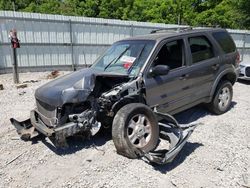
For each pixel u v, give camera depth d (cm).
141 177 356
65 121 392
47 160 403
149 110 414
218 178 355
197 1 2992
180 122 555
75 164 390
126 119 388
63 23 1319
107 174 363
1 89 851
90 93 391
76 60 1397
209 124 543
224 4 2864
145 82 430
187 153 421
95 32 1407
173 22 2838
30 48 1265
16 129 473
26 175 365
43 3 3456
